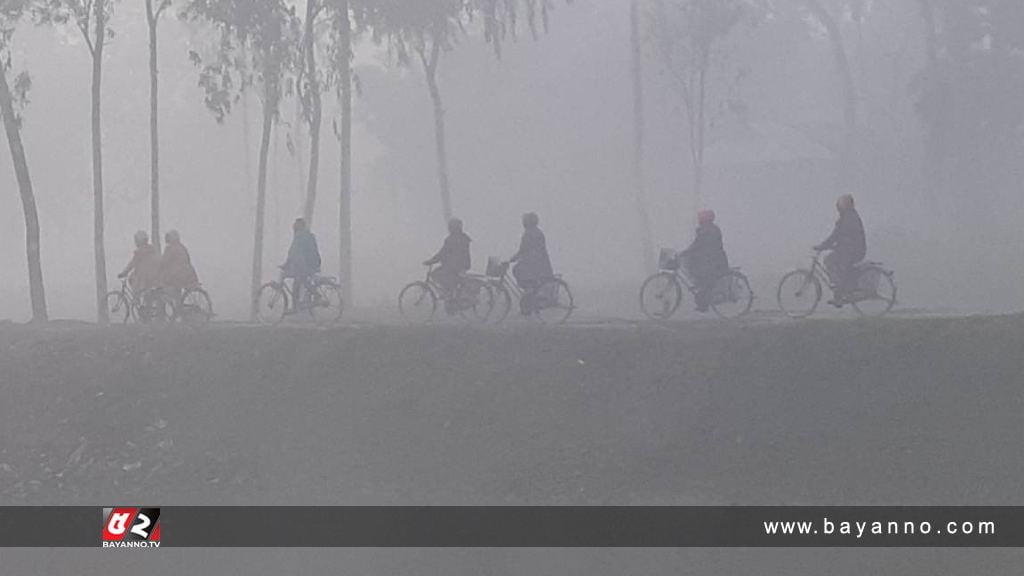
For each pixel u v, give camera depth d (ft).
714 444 231.09
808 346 240.12
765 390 236.02
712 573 210.18
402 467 239.09
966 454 220.02
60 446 253.85
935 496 215.72
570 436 237.25
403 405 248.52
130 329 288.10
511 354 252.21
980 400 226.17
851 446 225.35
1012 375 228.02
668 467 229.66
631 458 231.71
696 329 252.21
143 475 245.65
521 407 243.19
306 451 245.65
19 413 261.03
